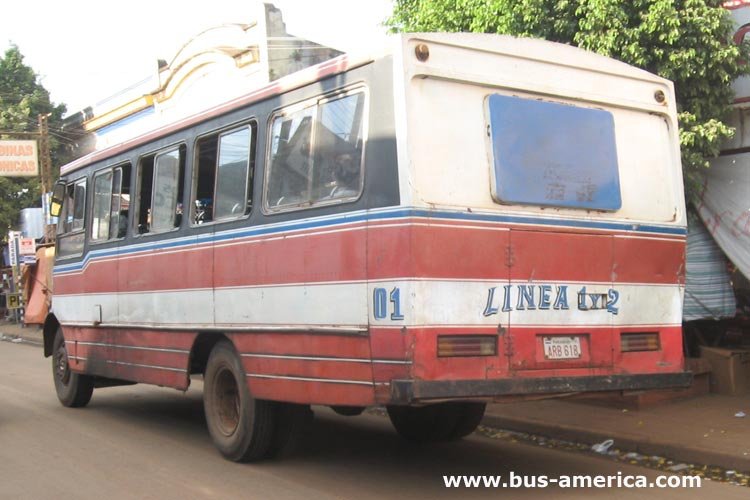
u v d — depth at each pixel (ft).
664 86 22.53
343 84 19.66
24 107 106.01
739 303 34.37
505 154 19.13
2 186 108.78
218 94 68.49
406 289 17.44
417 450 25.86
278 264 21.34
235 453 23.41
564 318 19.61
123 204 30.32
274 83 22.31
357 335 18.57
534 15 30.66
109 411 34.19
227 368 23.90
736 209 31.81
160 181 27.78
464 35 18.98
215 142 24.91
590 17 29.66
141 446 26.43
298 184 20.98
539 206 19.52
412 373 17.30
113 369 30.45
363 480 21.62
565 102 20.53
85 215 33.27
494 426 29.37
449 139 18.40
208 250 24.50
